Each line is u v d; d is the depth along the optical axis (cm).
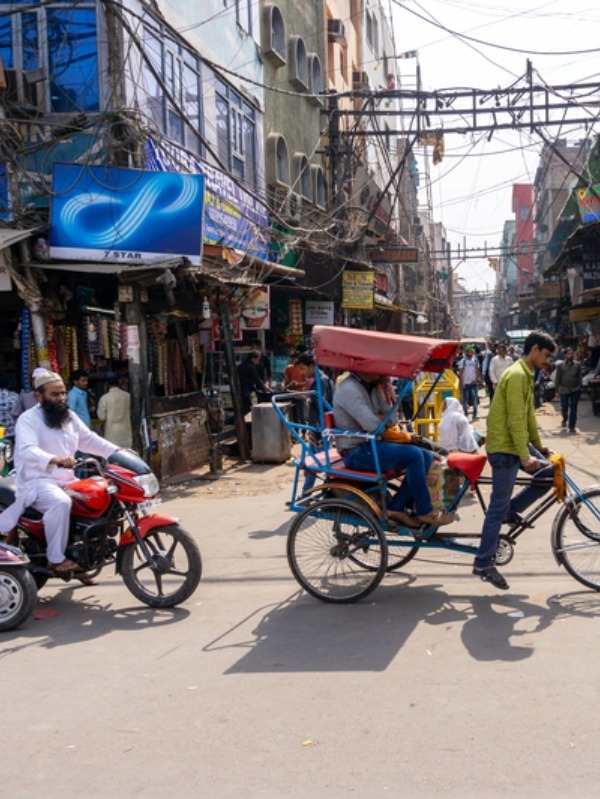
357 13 3112
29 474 566
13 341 1173
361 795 310
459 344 561
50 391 582
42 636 522
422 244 5175
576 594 558
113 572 676
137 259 1015
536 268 6962
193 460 1219
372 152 3169
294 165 2058
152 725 379
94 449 602
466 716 373
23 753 357
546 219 5538
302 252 1928
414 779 320
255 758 342
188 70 1391
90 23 1102
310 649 472
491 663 437
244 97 1698
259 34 1831
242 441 1305
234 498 993
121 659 472
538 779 317
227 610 558
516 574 611
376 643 477
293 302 1961
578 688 400
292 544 573
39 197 1071
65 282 1100
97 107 1098
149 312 1145
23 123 1076
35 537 577
